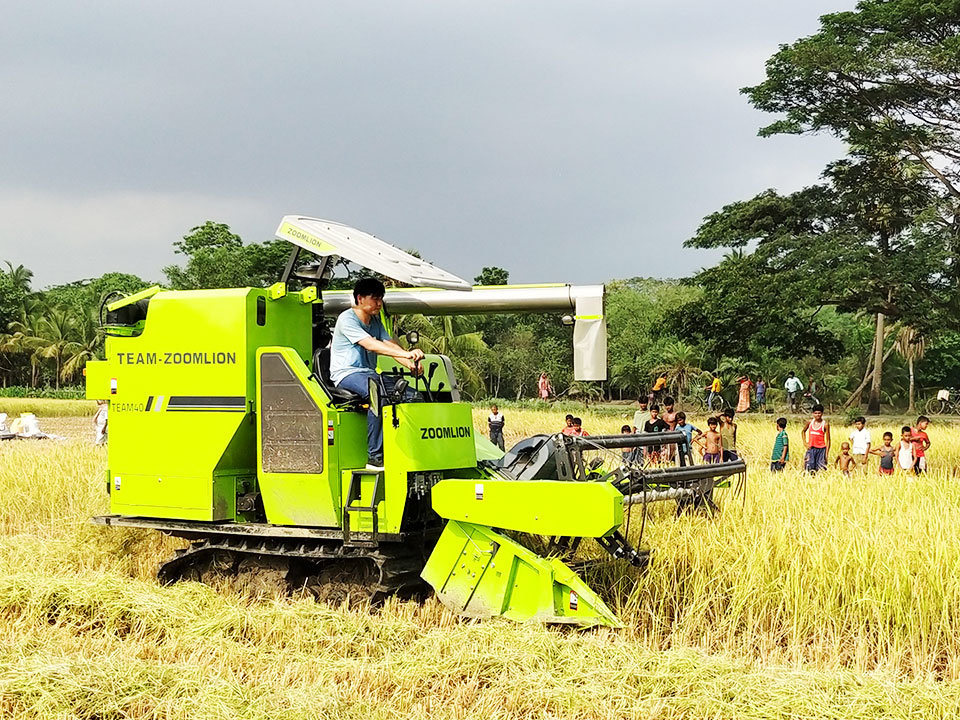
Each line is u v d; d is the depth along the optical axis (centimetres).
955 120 2931
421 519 801
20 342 6194
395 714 565
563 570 711
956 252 2838
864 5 2936
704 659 636
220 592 842
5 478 1406
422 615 757
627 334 5909
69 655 649
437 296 874
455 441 811
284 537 825
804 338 3184
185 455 847
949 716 552
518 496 719
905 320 2952
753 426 2895
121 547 992
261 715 554
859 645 686
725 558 809
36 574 840
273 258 4531
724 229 3156
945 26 2864
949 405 4650
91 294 7481
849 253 2897
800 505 1028
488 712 566
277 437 816
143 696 581
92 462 1631
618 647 652
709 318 3159
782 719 556
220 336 837
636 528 888
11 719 552
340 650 678
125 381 879
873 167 3044
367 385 800
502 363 5931
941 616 716
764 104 3108
